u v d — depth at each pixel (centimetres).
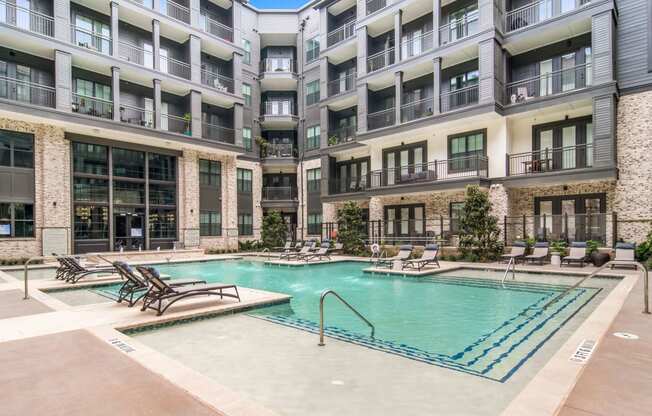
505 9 1888
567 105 1658
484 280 1226
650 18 1529
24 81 1944
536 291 1035
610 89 1516
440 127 2006
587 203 1670
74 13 2119
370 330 667
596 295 933
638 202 1518
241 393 381
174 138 2311
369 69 2372
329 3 2659
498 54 1814
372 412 357
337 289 1121
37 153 1889
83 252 2047
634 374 390
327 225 2692
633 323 591
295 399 386
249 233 2964
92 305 798
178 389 372
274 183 3186
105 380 394
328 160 2706
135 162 2294
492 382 430
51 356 471
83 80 2153
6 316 689
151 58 2431
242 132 2778
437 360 507
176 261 1969
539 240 1698
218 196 2694
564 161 1739
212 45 2650
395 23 2184
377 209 2348
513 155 1858
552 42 1797
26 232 1850
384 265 1689
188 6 2555
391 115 2375
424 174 2070
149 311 732
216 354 526
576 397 338
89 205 2086
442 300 940
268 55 3136
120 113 2281
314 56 2977
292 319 746
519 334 636
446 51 1945
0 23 1742
